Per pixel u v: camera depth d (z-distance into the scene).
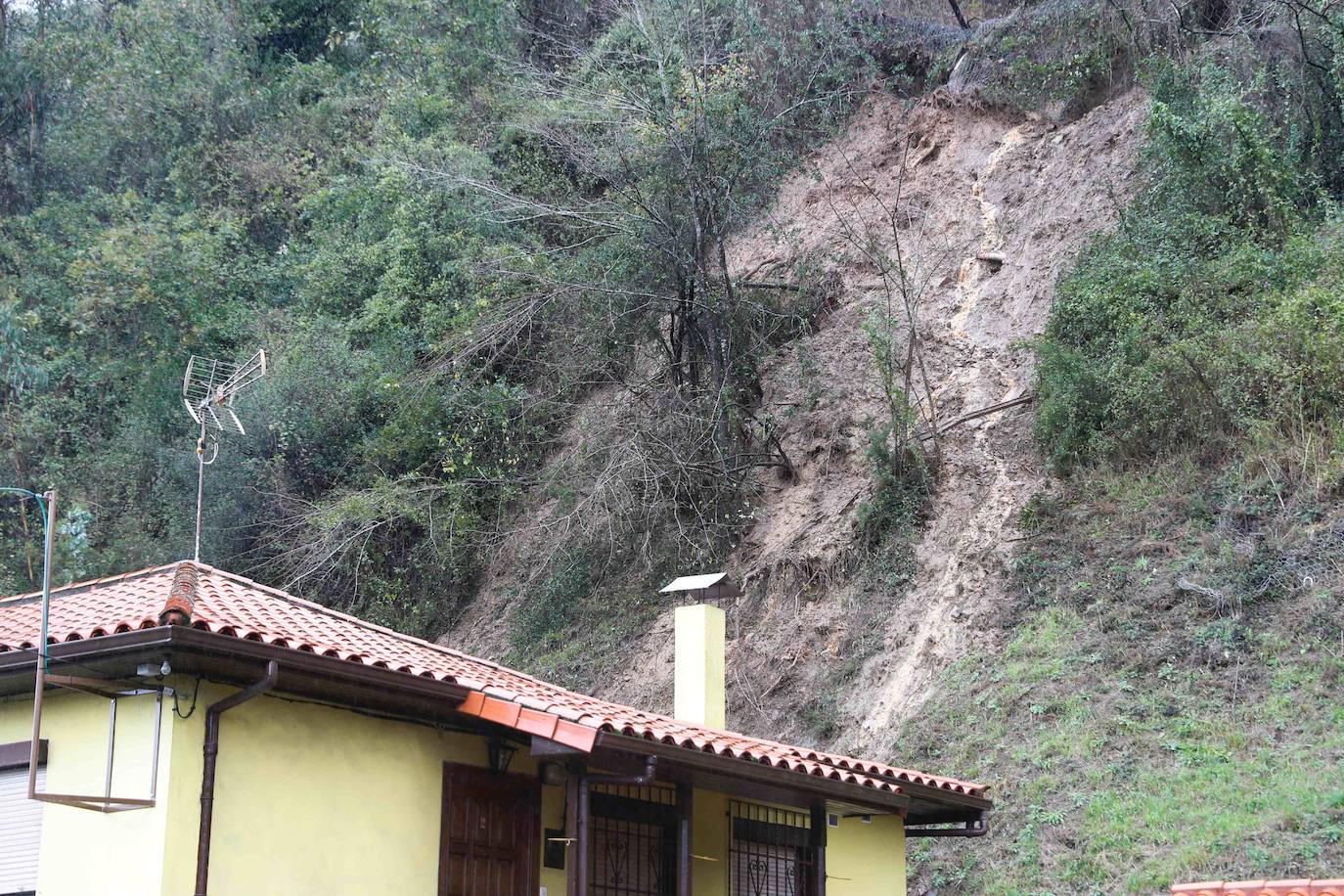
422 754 10.34
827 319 23.30
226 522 25.30
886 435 20.00
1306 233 18.92
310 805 9.46
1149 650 15.63
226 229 30.19
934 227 23.39
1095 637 16.27
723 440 21.94
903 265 23.12
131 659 8.76
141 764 8.83
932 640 17.84
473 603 24.23
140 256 28.44
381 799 9.94
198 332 28.33
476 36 32.16
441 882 10.15
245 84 34.66
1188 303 18.36
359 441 26.33
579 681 20.94
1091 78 23.56
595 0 32.09
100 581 11.67
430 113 30.86
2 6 34.41
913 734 16.58
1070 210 21.91
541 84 29.12
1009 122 24.16
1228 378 17.33
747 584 20.47
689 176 23.16
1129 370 18.31
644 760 10.12
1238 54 21.50
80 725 9.34
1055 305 19.97
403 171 28.39
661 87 23.86
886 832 13.49
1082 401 18.72
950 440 20.12
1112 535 17.39
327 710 9.78
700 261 23.00
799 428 22.05
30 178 33.31
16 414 27.30
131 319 28.61
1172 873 12.56
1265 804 12.83
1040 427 19.00
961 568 18.41
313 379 26.33
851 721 17.73
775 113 26.03
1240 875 12.12
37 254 30.36
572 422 24.69
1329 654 14.25
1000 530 18.48
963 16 27.61
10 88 33.66
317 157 33.06
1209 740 14.13
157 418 27.72
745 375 23.14
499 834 10.74
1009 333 21.11
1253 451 16.84
